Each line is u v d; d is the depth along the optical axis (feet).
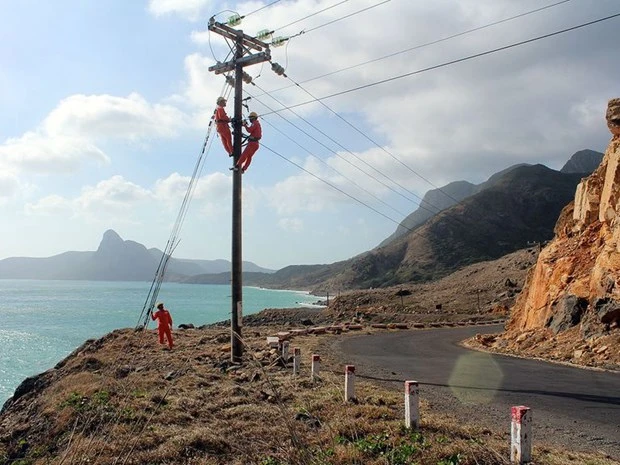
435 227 639.76
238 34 51.93
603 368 50.49
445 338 94.73
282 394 35.09
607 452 24.14
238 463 23.59
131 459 23.86
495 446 23.81
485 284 247.70
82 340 161.79
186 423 29.22
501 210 650.02
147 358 47.88
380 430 26.40
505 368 51.83
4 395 88.53
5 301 409.08
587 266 69.51
